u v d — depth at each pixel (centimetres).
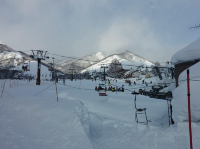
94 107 1524
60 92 2272
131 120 1104
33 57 3334
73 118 686
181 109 779
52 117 716
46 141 522
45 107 827
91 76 8700
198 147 562
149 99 2069
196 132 643
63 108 788
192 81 825
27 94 1947
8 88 2505
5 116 747
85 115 770
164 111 1450
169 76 3659
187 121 750
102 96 2159
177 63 1919
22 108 852
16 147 460
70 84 4066
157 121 1152
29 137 541
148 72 8606
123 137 708
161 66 3659
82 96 2062
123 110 1473
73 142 522
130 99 2030
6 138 509
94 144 611
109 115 1221
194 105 739
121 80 6819
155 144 626
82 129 615
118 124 905
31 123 677
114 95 2372
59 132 594
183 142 602
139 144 633
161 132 730
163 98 2098
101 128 834
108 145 621
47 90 2448
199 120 726
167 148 584
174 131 699
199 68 1077
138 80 6806
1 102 988
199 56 1625
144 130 805
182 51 1802
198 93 756
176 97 860
